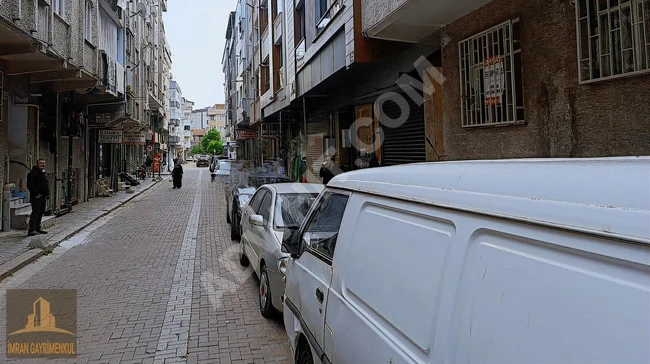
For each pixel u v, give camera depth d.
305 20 12.70
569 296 1.13
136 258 8.02
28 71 10.91
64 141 15.05
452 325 1.51
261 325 4.82
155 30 35.78
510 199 1.41
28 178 10.03
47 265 7.60
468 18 6.34
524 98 5.24
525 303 1.25
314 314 2.96
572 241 1.17
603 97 4.25
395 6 6.20
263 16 22.05
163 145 51.50
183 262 7.67
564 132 4.69
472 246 1.51
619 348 1.00
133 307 5.39
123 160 27.97
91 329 4.72
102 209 15.03
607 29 4.20
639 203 1.04
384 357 1.91
